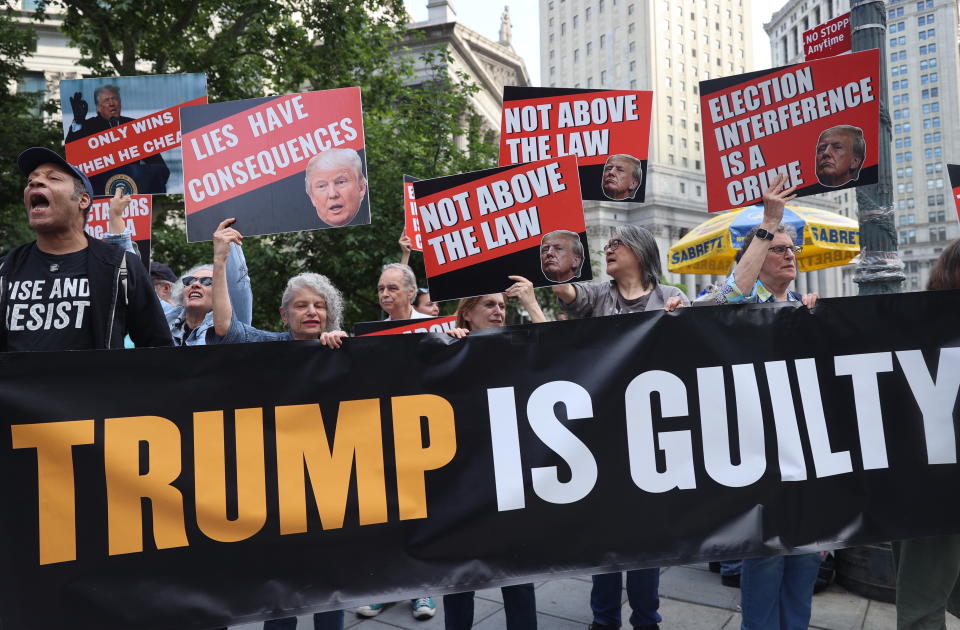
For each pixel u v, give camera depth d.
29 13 13.27
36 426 2.06
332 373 2.31
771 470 2.43
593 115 3.48
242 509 2.19
